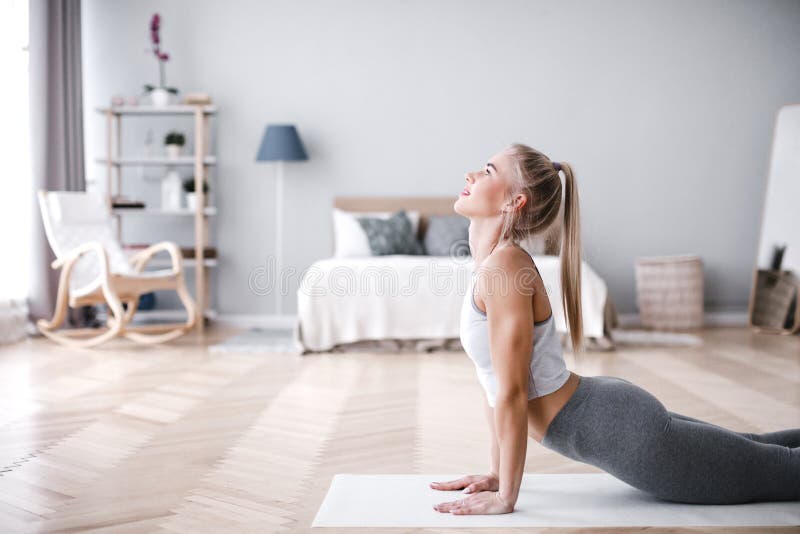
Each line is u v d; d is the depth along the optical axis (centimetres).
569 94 611
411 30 605
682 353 470
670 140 617
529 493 209
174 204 580
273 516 195
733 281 625
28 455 250
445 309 481
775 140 585
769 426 291
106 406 323
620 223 620
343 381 383
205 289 599
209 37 602
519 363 180
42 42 519
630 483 193
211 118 607
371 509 197
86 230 517
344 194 613
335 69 606
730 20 611
